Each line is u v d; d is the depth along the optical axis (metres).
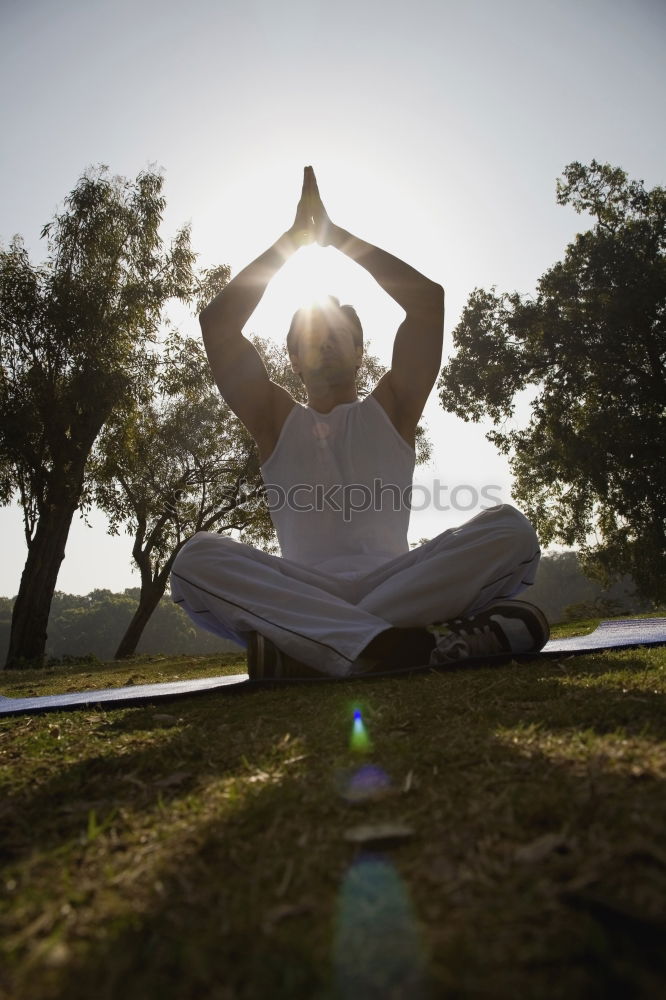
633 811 1.04
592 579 24.92
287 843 1.09
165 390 18.83
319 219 3.59
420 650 3.11
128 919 0.88
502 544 3.17
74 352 17.03
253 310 3.61
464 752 1.51
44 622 17.59
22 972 0.78
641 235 22.72
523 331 23.89
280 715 2.30
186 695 3.05
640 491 21.28
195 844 1.12
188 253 18.75
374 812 1.20
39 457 17.27
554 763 1.34
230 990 0.72
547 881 0.87
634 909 0.76
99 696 3.57
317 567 3.39
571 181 23.64
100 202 17.97
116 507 20.06
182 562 3.27
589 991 0.67
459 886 0.89
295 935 0.81
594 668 2.72
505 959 0.73
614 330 22.47
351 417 3.54
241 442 21.81
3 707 3.33
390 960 0.74
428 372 3.55
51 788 1.59
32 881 1.04
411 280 3.50
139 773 1.68
